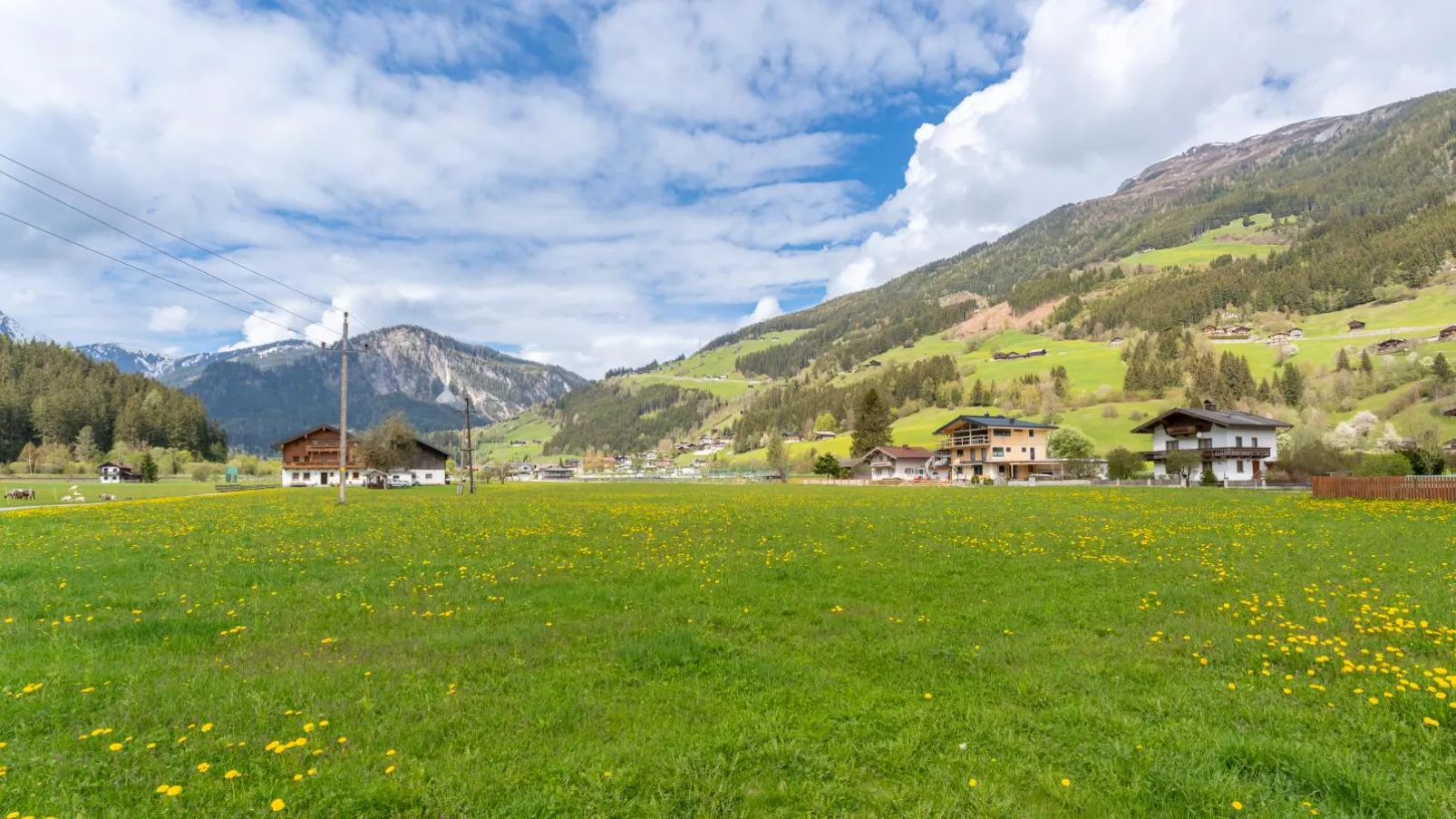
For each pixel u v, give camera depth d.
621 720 7.75
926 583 15.67
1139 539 23.61
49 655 10.10
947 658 9.95
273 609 13.03
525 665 9.69
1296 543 21.80
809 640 11.00
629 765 6.63
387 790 6.09
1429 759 6.53
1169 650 10.33
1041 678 8.95
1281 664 9.62
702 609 13.09
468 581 15.94
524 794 6.14
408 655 10.15
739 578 16.44
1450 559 18.19
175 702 8.16
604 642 10.80
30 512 39.16
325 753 6.90
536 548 21.80
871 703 8.20
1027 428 131.62
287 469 121.69
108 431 185.00
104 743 7.09
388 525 29.53
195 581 15.74
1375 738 7.01
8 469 155.62
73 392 184.00
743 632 11.55
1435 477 38.66
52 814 5.76
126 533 25.62
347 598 14.16
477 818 5.79
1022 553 20.44
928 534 25.69
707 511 39.47
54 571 16.86
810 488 89.00
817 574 16.88
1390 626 11.19
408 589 15.13
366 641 10.88
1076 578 16.17
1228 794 5.93
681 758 6.71
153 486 100.38
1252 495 51.62
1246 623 11.88
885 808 5.94
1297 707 7.93
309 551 20.95
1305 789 6.12
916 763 6.73
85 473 148.50
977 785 6.21
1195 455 82.25
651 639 10.79
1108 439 152.50
